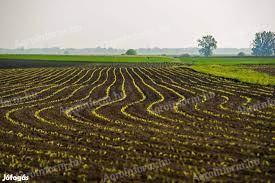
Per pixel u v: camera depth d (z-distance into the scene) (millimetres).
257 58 146125
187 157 15258
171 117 23516
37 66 84812
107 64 97438
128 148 16531
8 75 58594
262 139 18234
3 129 20328
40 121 22484
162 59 129750
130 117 23531
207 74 59844
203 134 19078
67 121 22469
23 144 17297
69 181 12891
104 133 19344
